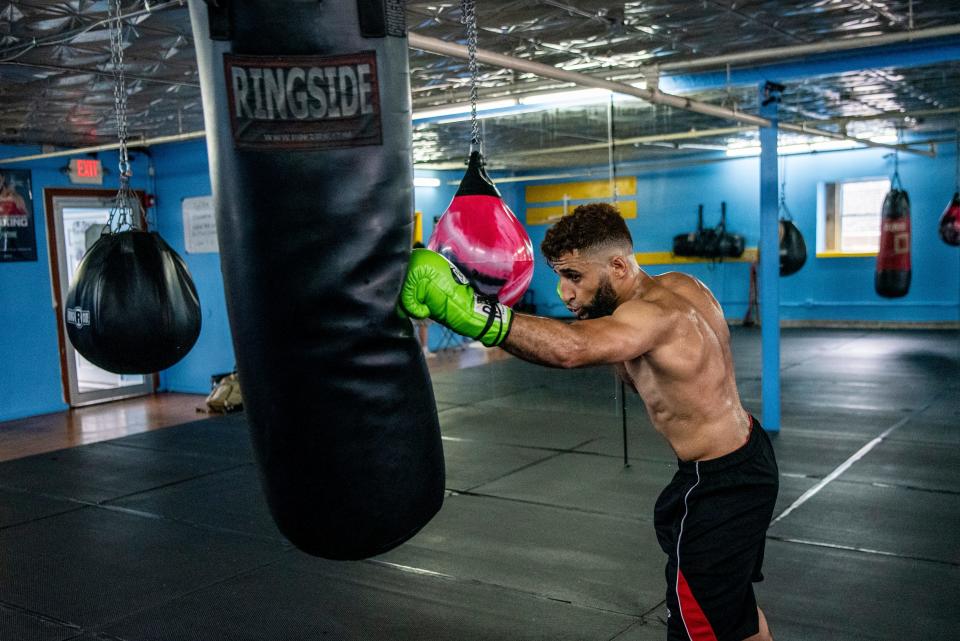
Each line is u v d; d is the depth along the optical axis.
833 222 11.73
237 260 1.41
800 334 11.10
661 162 9.24
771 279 5.57
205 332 8.27
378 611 3.02
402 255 1.43
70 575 3.47
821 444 5.22
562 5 3.99
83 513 4.38
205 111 1.44
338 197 1.36
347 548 1.48
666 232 10.30
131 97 5.80
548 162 8.48
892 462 4.75
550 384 8.05
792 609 2.88
